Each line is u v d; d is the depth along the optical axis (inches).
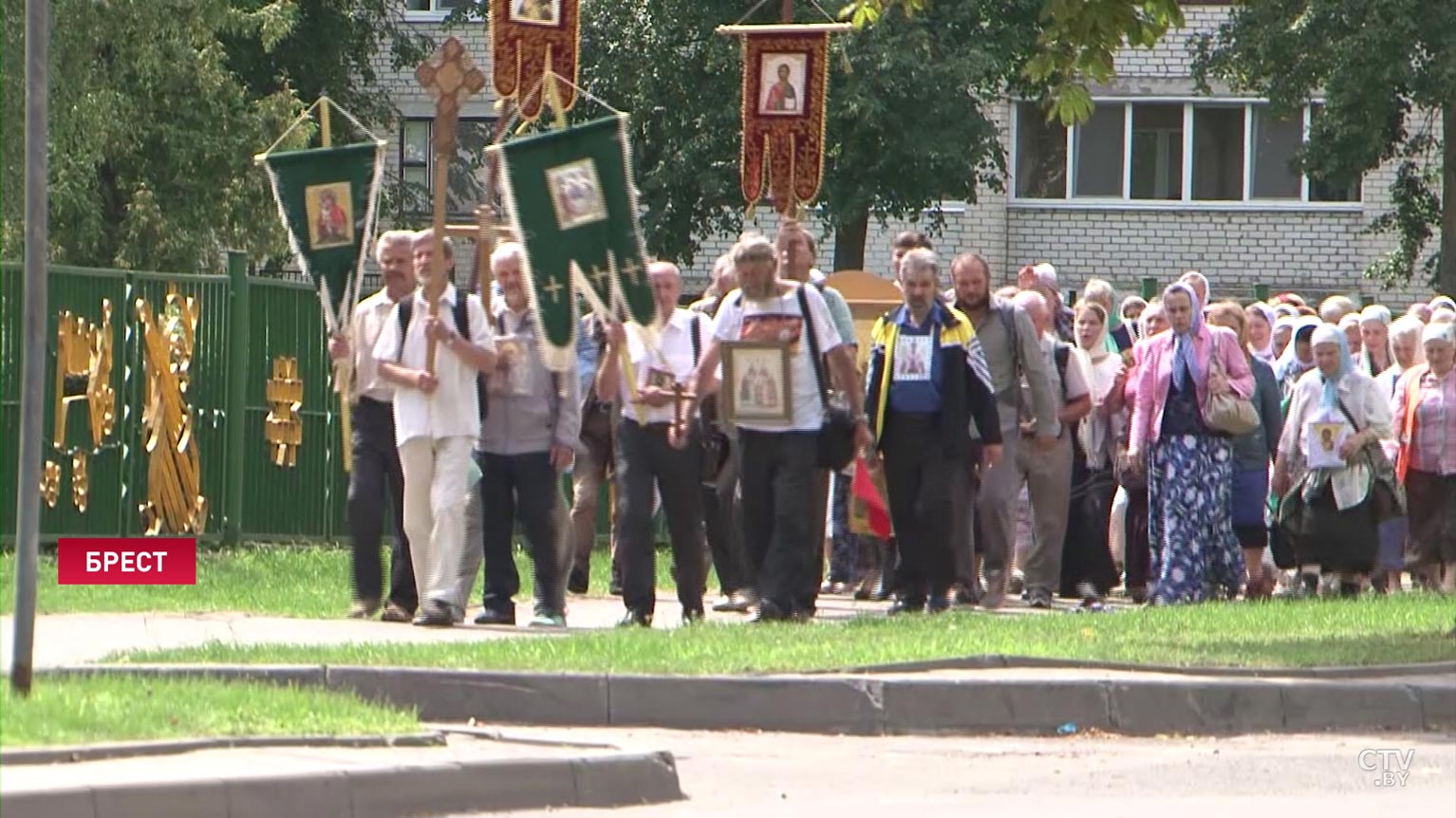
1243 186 4256.9
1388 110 3282.5
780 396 1251.2
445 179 1293.1
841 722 995.9
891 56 3174.2
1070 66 1395.2
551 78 1326.3
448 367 1253.1
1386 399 1558.8
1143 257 4274.1
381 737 824.3
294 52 3919.8
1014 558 1625.2
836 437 1286.9
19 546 831.7
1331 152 3341.5
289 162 1333.7
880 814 797.9
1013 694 1005.2
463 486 1255.5
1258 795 844.0
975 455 1359.5
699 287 4185.5
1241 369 1475.1
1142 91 4237.2
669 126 3395.7
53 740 767.7
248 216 3228.3
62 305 1667.1
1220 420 1461.6
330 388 1911.9
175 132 3152.1
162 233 3144.7
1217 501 1476.4
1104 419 1577.3
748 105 1565.0
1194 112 4256.9
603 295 1243.2
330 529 1920.5
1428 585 1596.9
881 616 1314.0
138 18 2866.6
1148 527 1610.5
